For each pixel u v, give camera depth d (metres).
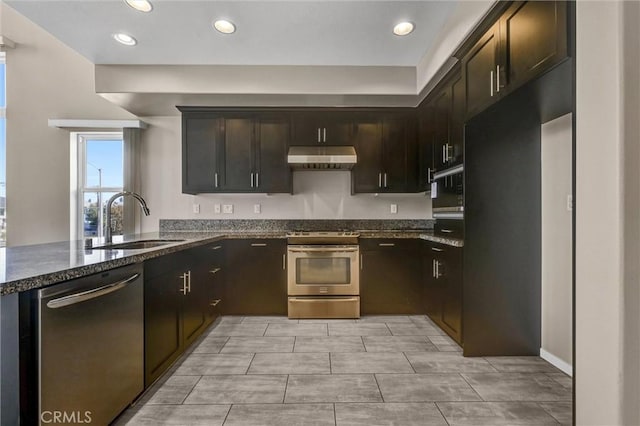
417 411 1.71
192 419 1.65
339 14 2.31
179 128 3.81
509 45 1.78
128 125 3.66
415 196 3.89
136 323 1.66
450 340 2.69
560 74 1.54
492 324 2.38
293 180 3.87
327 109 3.53
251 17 2.33
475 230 2.36
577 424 1.25
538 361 2.30
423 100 3.33
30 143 3.87
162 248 1.93
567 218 2.13
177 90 3.05
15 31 3.88
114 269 1.48
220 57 2.92
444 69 2.59
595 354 1.17
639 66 1.06
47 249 1.84
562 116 2.18
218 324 3.08
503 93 1.83
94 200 3.97
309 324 3.09
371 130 3.57
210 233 3.48
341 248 3.26
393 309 3.32
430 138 3.22
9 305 1.06
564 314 2.16
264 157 3.53
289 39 2.63
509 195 2.38
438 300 2.85
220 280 3.23
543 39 1.51
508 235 2.38
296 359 2.34
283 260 3.33
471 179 2.36
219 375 2.10
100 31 2.50
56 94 3.88
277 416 1.67
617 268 1.08
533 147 2.39
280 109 3.51
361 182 3.57
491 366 2.22
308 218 3.87
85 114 3.88
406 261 3.33
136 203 3.73
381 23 2.42
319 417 1.66
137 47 2.74
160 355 1.93
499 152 2.37
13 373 1.07
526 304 2.38
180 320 2.24
